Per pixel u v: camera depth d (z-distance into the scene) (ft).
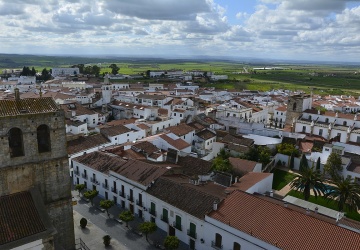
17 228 117.19
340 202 191.93
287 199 201.05
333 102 605.31
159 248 168.76
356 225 159.33
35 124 127.54
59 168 137.59
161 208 184.55
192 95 650.84
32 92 582.35
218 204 162.61
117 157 239.50
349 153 288.71
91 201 216.13
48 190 136.15
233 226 146.10
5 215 119.24
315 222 138.51
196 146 342.03
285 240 133.39
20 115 123.13
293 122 389.80
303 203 195.21
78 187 227.20
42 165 132.77
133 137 347.15
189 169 242.17
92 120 436.76
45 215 125.70
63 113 134.21
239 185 201.26
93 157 244.22
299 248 128.57
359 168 259.19
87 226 188.55
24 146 126.72
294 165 293.84
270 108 550.77
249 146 300.81
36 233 118.01
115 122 391.45
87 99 532.32
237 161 254.68
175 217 176.55
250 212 152.15
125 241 174.91
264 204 153.99
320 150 308.19
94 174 232.32
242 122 388.57
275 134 358.02
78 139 296.10
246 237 141.18
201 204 169.68
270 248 133.39
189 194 178.91
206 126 388.78
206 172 236.63
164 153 273.13
